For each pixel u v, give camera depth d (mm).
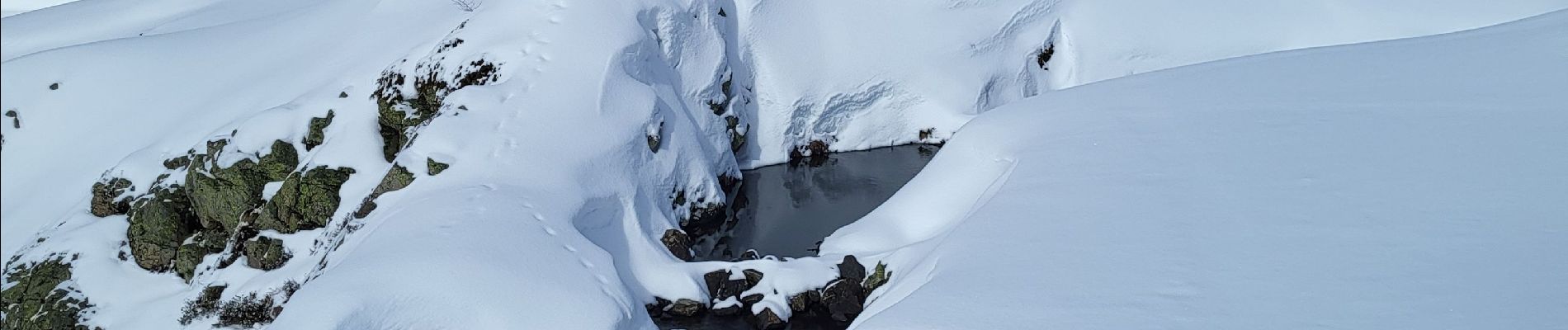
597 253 10633
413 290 9398
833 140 17359
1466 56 11859
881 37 17391
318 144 15039
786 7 17375
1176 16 17422
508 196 11523
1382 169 9125
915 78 17156
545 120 13320
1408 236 7723
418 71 15422
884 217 12914
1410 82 11297
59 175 17094
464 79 14906
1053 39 17969
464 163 12422
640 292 11562
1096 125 11938
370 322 9055
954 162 12883
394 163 12773
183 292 13148
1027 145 12016
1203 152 10438
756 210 15047
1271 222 8500
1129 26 17594
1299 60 13258
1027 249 9188
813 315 11297
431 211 11125
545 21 15133
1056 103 13281
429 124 13352
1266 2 17094
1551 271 6738
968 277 8914
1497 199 8062
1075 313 7637
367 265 9820
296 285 11844
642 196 13281
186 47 19281
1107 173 10461
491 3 16156
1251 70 13188
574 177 12469
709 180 14781
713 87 16094
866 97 17156
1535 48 11539
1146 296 7633
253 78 17781
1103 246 8766
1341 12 16594
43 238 14836
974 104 17016
